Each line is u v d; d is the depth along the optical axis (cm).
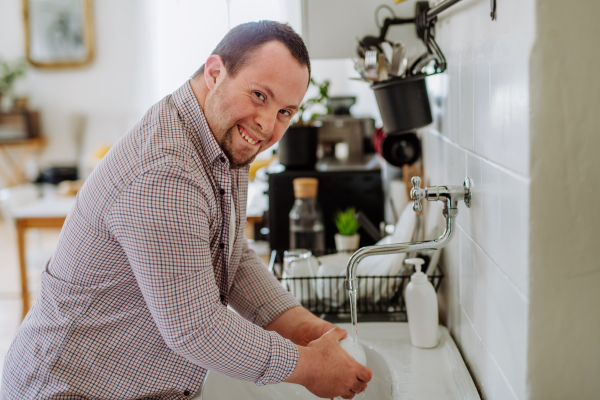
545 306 73
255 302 124
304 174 195
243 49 92
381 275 141
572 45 68
